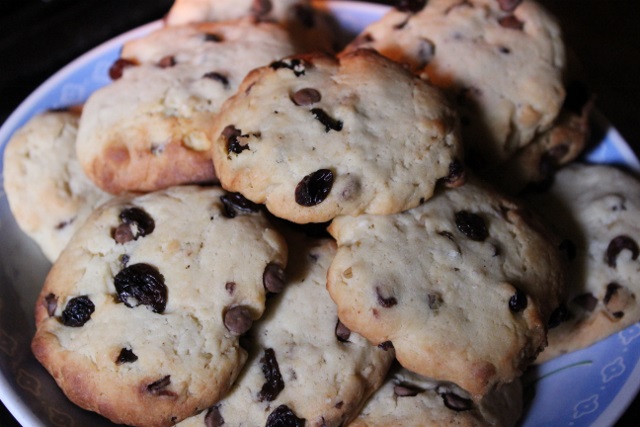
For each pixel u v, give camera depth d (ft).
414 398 1.09
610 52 1.61
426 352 1.04
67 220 1.24
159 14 1.60
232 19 1.33
